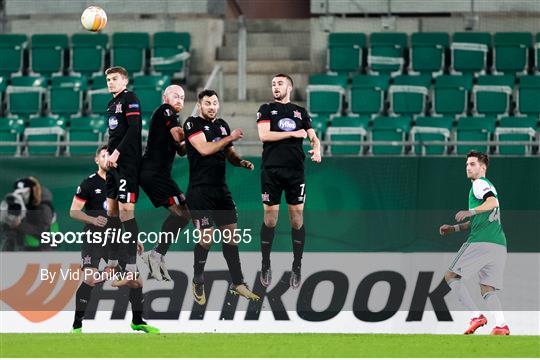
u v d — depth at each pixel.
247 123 61.28
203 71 69.25
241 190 40.50
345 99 64.06
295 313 36.94
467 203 41.88
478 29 70.44
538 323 37.88
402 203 41.88
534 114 62.19
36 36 69.19
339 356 30.31
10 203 41.03
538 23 70.38
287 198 36.84
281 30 73.50
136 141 36.00
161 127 36.47
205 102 36.09
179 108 36.72
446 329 37.38
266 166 36.75
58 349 31.52
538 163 42.56
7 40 69.19
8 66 67.81
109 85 36.12
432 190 41.81
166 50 67.44
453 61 66.75
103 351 31.09
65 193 41.25
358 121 59.69
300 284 37.06
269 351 31.28
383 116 61.47
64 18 71.81
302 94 65.81
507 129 57.19
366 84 64.69
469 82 64.38
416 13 71.69
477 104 62.59
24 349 31.48
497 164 42.75
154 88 61.16
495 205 37.41
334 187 41.91
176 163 40.56
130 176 36.09
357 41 68.38
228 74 66.94
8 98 63.91
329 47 67.56
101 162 37.06
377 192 41.97
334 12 71.25
